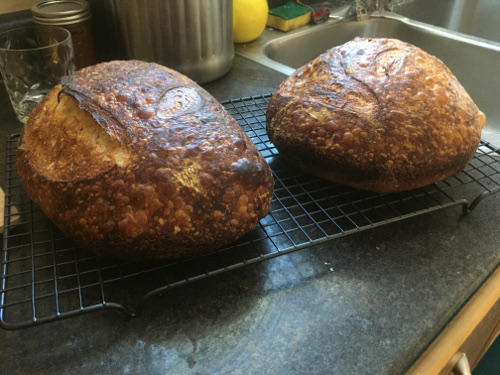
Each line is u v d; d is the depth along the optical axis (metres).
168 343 0.29
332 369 0.28
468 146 0.39
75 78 0.37
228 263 0.35
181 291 0.33
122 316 0.31
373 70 0.40
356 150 0.37
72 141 0.33
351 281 0.34
